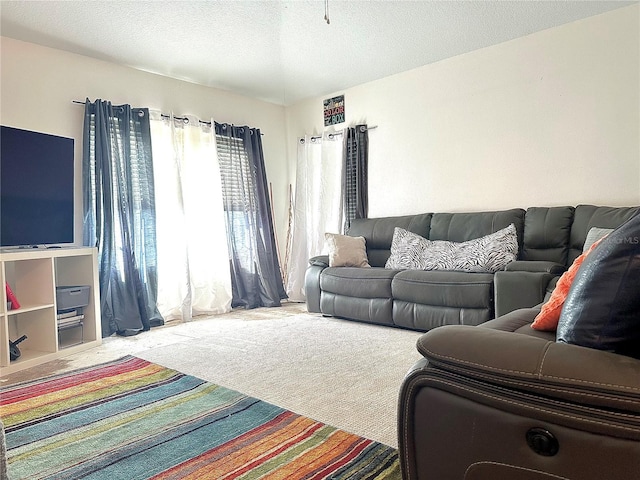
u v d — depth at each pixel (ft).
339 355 8.94
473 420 2.95
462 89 13.12
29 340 9.81
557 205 11.57
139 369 8.34
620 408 2.42
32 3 9.26
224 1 9.53
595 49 10.86
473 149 13.00
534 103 11.85
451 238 12.41
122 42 11.31
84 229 11.59
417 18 10.65
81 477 4.63
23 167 9.76
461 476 3.02
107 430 5.73
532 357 2.78
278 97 16.62
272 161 17.21
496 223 11.66
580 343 2.93
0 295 8.53
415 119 14.19
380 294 11.46
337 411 6.17
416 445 3.24
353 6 9.95
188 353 9.46
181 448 5.20
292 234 16.80
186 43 11.54
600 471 2.47
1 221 9.32
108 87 12.55
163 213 13.44
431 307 10.52
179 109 14.24
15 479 4.61
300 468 4.69
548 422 2.65
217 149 14.88
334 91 16.16
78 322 10.34
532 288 8.82
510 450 2.80
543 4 10.21
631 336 2.72
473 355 2.96
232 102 15.83
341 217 15.74
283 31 11.08
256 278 15.47
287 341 10.23
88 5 9.45
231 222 15.12
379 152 15.12
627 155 10.53
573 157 11.29
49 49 11.39
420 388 3.22
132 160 12.66
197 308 14.24
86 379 7.80
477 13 10.52
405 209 14.55
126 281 12.00
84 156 11.65
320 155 16.51
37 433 5.68
